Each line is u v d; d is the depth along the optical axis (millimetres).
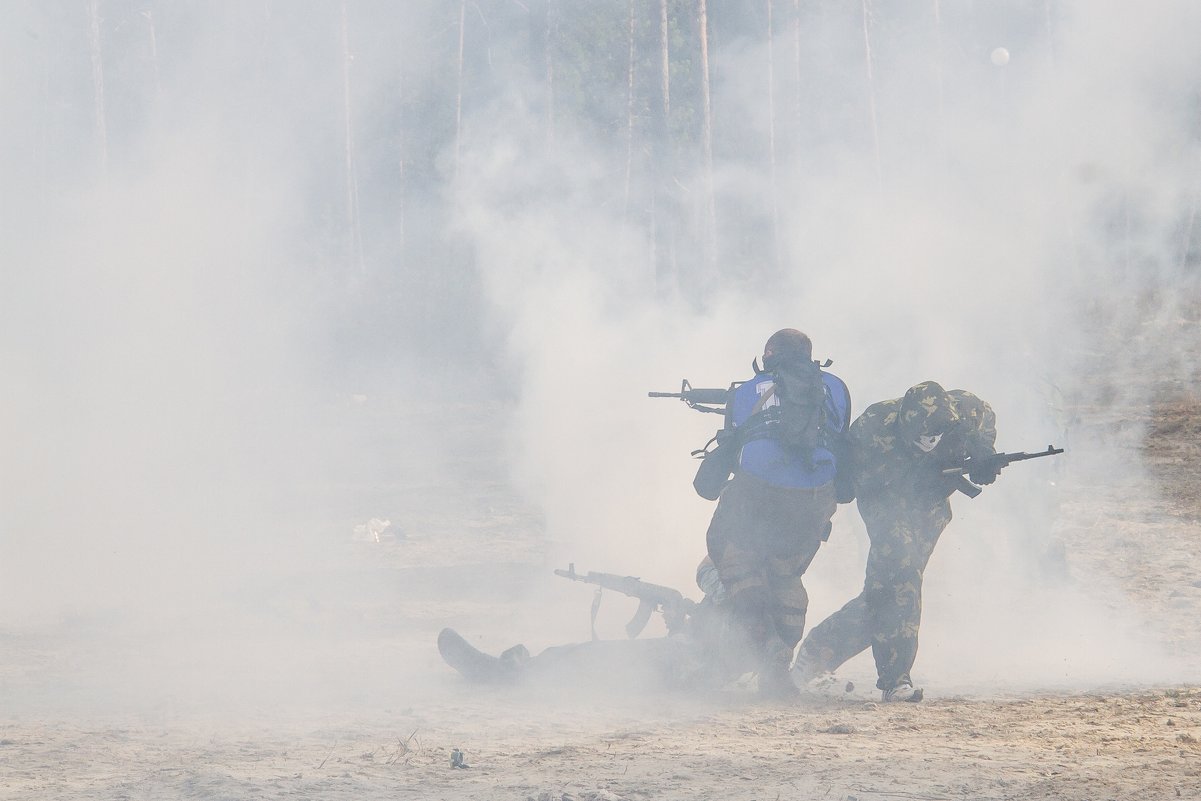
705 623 22203
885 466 21344
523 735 18203
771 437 21125
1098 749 16141
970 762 15328
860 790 13977
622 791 14219
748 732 18016
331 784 14703
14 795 14523
